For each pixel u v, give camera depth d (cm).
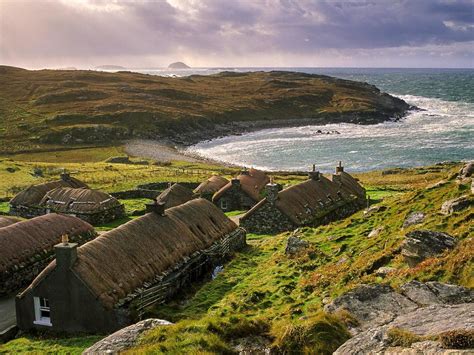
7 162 10631
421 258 2309
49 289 2706
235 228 4316
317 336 1516
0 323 2955
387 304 1655
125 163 12225
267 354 1554
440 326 1276
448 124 19425
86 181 8850
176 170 10569
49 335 2684
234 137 18338
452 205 2927
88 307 2655
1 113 19188
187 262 3400
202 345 1609
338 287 2470
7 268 3456
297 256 3391
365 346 1262
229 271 3509
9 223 4272
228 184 6512
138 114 18875
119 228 3219
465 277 1983
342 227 3900
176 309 2852
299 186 5566
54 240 3953
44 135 16225
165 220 3600
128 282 2850
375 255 2709
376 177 9919
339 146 15525
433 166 10656
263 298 2692
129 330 1861
